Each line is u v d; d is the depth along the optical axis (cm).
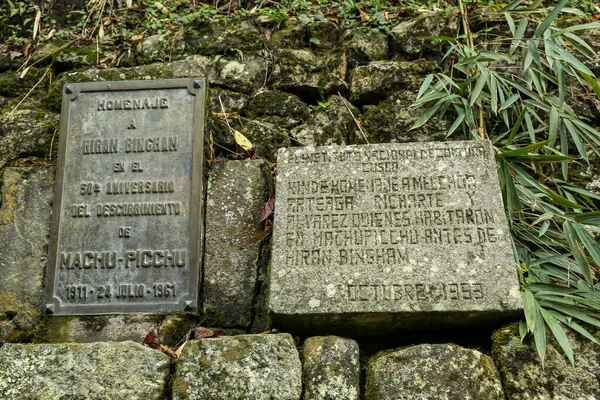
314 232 282
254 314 294
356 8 410
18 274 305
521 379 247
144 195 310
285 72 369
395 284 267
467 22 381
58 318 294
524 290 272
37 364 258
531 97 344
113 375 255
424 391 245
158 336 285
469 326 270
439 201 286
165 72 354
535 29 377
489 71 348
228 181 320
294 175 298
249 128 349
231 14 418
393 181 293
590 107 354
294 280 271
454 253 272
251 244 306
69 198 312
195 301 289
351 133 348
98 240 303
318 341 259
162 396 253
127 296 293
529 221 314
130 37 399
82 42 400
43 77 377
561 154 325
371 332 276
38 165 336
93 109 330
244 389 248
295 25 392
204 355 256
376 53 379
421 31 379
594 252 282
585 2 408
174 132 322
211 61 375
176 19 410
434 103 346
